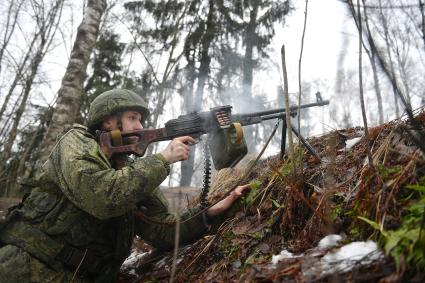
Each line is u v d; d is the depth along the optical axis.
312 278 1.30
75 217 2.11
